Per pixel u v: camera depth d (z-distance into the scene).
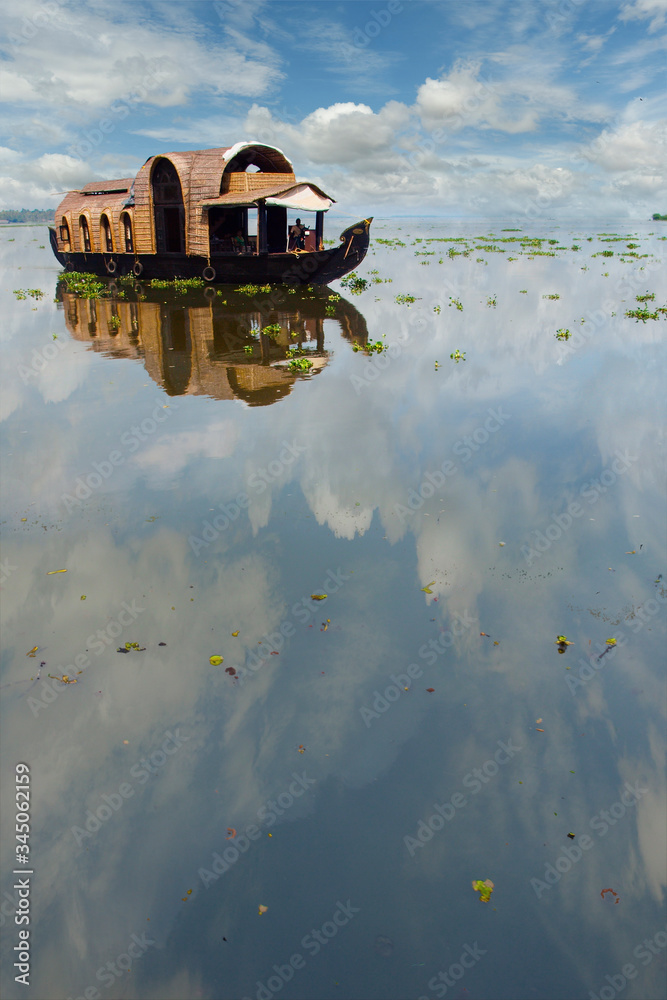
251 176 25.12
